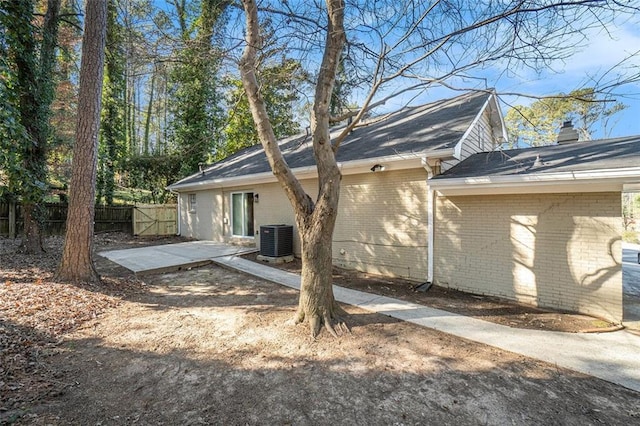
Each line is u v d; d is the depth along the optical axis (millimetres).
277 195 10148
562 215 5277
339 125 12578
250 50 4406
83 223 6184
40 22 11867
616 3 3271
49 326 4199
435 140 6824
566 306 5230
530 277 5582
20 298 5004
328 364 3396
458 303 5598
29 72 8609
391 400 2795
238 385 3027
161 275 7434
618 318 4762
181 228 15148
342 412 2646
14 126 6730
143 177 18438
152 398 2828
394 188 7426
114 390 2938
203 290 6254
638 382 3088
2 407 2592
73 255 6121
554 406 2719
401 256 7316
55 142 12109
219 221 12719
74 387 2967
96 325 4414
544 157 6016
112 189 17359
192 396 2859
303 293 4391
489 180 5418
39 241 9227
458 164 7000
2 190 8078
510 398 2822
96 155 6406
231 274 7598
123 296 5707
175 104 18094
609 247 4863
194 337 4059
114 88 16969
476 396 2848
